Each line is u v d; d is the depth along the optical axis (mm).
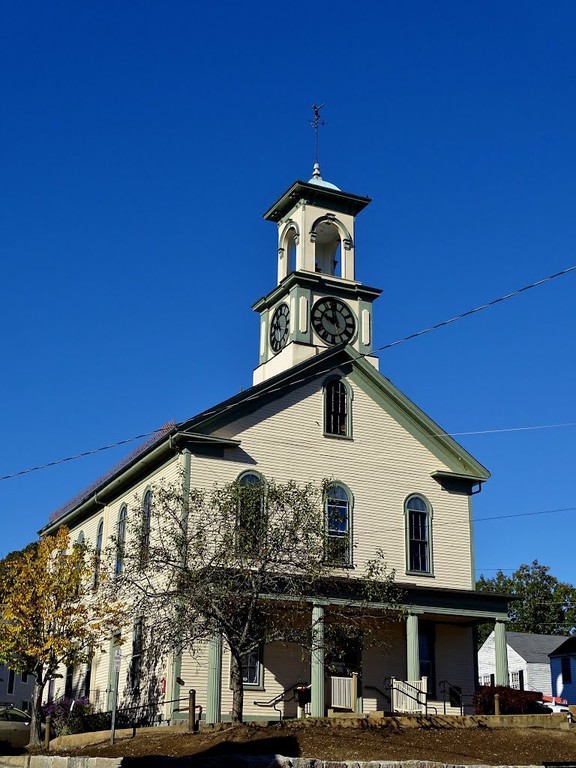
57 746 30250
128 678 35562
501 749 24891
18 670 34875
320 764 20734
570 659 64062
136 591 30641
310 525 28406
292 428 36312
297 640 28656
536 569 84562
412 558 37125
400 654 36250
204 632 27281
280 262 43656
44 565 35344
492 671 70000
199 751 23578
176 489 32062
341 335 41031
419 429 38812
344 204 43219
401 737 25594
